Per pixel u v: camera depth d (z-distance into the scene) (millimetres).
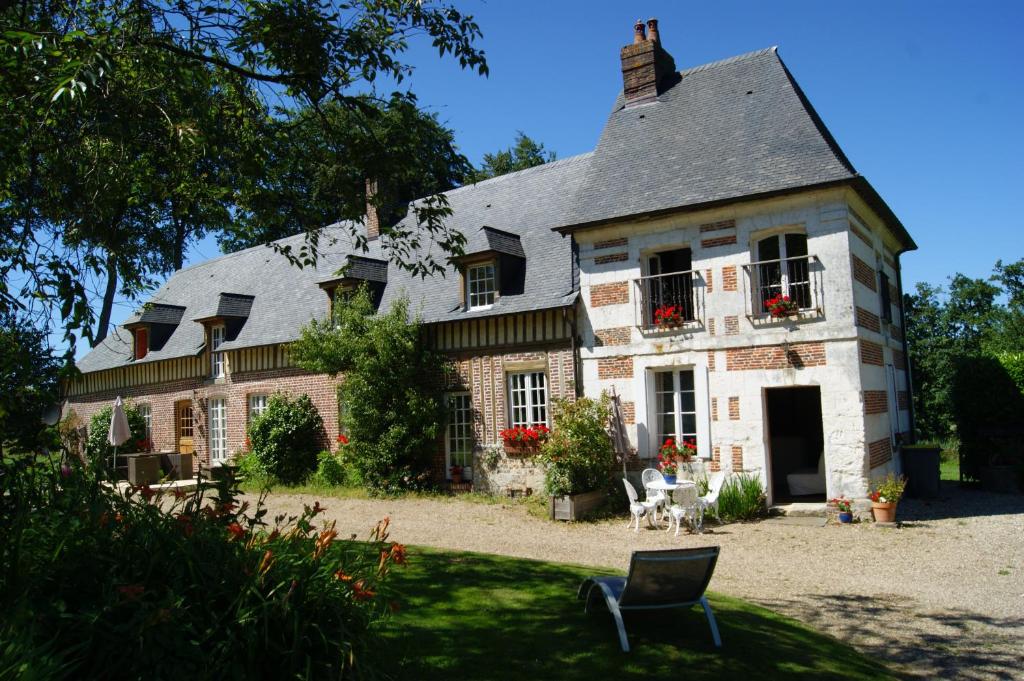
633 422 13453
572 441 12617
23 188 7168
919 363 24531
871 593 7629
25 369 5086
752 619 6262
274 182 8469
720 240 12789
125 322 23984
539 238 15969
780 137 12930
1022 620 6664
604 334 13852
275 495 16234
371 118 7789
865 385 11852
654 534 11047
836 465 11680
